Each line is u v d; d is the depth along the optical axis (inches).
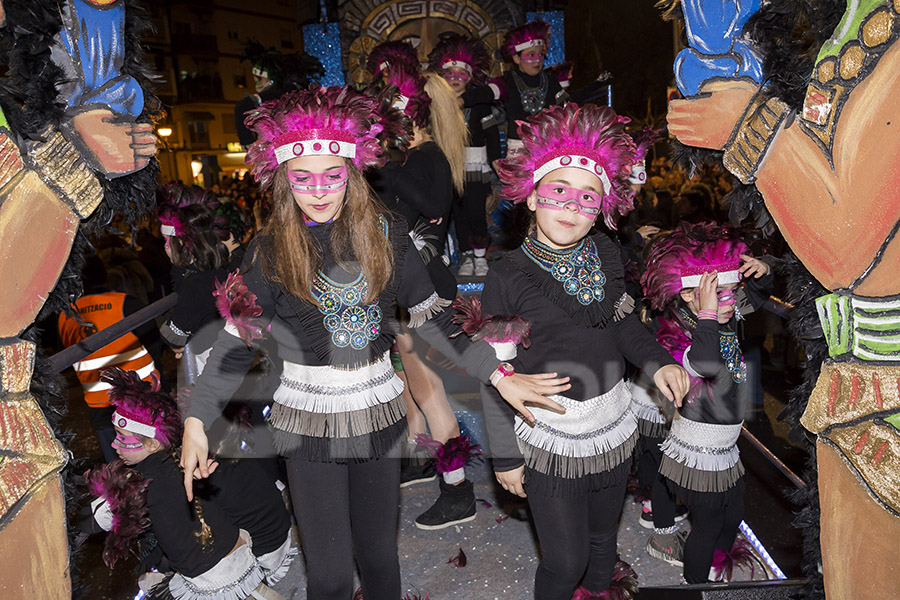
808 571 74.0
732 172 69.7
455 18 223.0
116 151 67.4
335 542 72.2
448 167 107.0
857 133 60.4
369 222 69.3
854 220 61.8
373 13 221.8
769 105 66.0
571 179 69.5
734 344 87.7
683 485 89.1
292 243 67.6
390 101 104.4
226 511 95.9
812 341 68.9
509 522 110.2
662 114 382.0
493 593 94.7
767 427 126.6
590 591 83.8
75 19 64.0
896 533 63.6
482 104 159.3
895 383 61.9
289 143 66.2
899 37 56.9
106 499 88.2
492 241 176.6
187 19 1020.5
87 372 129.7
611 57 398.3
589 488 73.4
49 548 68.1
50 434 67.3
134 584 113.1
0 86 61.8
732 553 99.7
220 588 93.1
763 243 87.5
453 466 107.4
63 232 66.2
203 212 109.3
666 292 87.9
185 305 107.3
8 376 64.8
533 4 223.9
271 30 1127.0
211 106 1047.6
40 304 66.2
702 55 69.4
